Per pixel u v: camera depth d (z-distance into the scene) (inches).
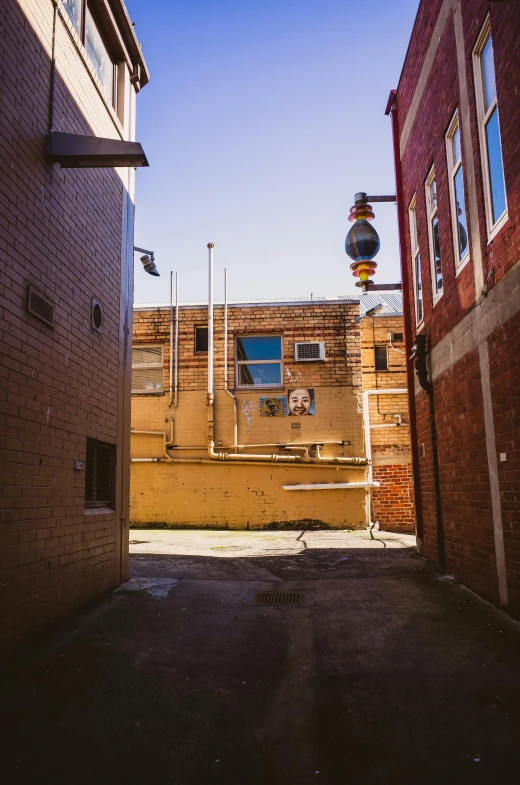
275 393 583.5
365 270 394.3
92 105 272.4
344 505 561.6
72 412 234.8
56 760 126.7
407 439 570.3
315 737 138.9
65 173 236.8
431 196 335.6
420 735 137.0
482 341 245.3
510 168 208.2
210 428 573.9
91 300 261.7
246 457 565.6
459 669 173.9
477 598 247.8
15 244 191.0
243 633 214.8
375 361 592.7
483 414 245.8
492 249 231.3
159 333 604.1
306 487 560.1
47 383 212.2
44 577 204.4
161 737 138.6
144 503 574.9
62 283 229.6
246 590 277.0
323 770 124.3
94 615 226.7
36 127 211.6
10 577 180.7
